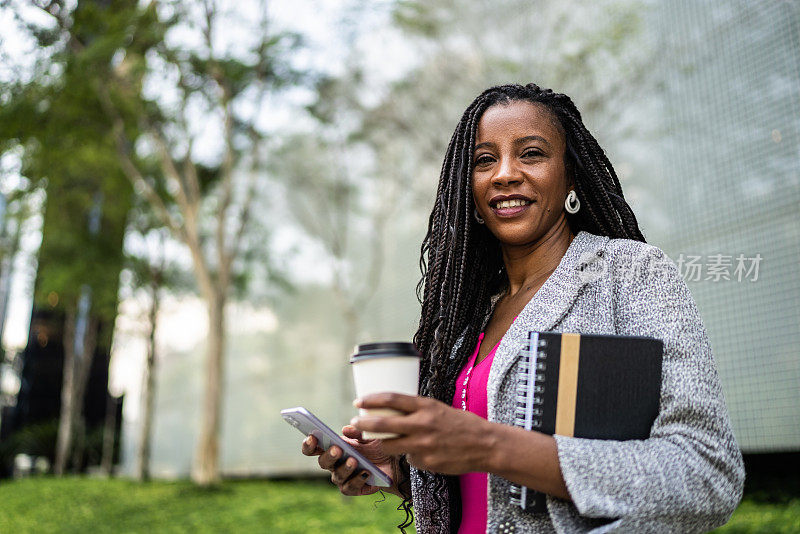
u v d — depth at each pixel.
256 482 15.28
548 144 1.37
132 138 13.34
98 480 17.30
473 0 9.67
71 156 12.77
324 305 14.66
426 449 0.94
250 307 17.55
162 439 22.38
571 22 8.39
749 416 6.42
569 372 1.06
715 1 7.10
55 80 10.73
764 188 6.50
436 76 10.46
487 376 1.27
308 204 14.59
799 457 6.45
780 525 5.23
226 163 13.00
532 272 1.41
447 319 1.41
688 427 1.02
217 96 12.13
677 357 1.08
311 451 1.36
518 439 0.97
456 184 1.47
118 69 11.24
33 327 22.34
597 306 1.18
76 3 10.16
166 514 10.34
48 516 10.60
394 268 12.61
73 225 16.45
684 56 7.32
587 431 1.03
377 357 0.98
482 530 1.23
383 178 12.88
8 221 16.58
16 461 20.67
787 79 6.41
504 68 9.06
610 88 7.96
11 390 22.03
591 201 1.43
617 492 0.95
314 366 14.91
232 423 17.81
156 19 10.75
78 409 20.84
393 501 9.82
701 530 1.00
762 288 6.40
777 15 6.55
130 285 17.36
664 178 7.36
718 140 6.92
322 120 12.39
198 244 13.08
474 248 1.50
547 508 1.06
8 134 10.89
